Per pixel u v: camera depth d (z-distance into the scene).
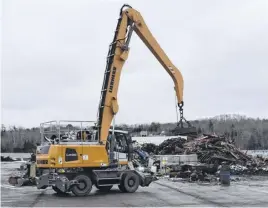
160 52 23.89
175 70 24.11
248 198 18.22
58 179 18.98
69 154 19.31
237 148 38.19
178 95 24.03
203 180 28.31
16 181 26.30
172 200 17.48
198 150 36.41
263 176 31.42
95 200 17.62
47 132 20.30
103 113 21.36
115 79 21.89
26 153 81.81
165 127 86.06
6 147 89.44
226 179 25.59
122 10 22.61
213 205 15.90
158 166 34.75
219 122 98.38
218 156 34.47
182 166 32.28
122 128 22.97
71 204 16.33
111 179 20.16
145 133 70.44
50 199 18.17
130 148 21.52
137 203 16.55
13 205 16.23
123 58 22.05
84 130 20.61
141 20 23.12
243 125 98.94
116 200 17.55
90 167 20.03
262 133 96.62
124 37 22.31
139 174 21.14
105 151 20.20
